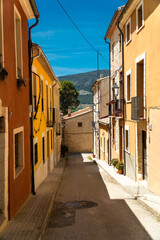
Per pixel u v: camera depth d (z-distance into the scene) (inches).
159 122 370.6
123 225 269.1
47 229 262.5
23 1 343.0
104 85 1134.4
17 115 308.5
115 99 672.4
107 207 343.9
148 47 417.4
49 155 723.4
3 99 241.9
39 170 521.0
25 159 362.6
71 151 1605.6
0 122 244.4
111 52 795.4
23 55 363.3
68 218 299.4
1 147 244.1
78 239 233.9
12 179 272.4
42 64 565.0
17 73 324.8
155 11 381.4
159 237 234.8
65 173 761.0
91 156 1389.0
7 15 263.4
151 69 402.6
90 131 1610.5
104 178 603.8
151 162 406.3
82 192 454.9
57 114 963.3
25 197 360.8
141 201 354.6
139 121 476.7
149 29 411.5
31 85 416.2
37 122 499.5
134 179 522.3
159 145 372.2
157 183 384.8
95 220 288.8
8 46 264.2
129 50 550.0
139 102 453.1
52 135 819.4
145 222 277.3
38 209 320.2
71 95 2114.9
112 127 793.6
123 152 619.2
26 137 374.0
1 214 249.4
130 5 496.7
